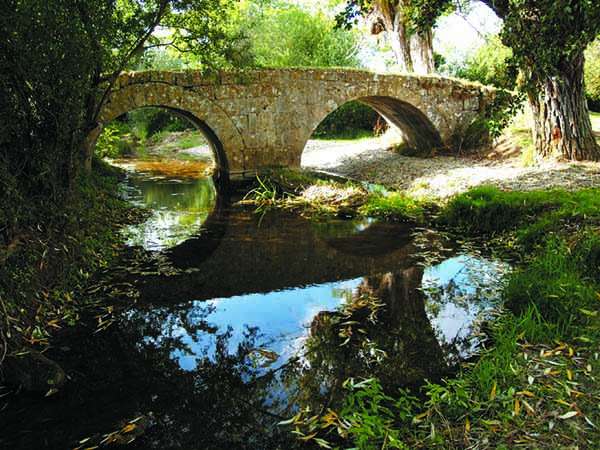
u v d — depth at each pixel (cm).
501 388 306
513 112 523
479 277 546
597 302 401
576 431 259
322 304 497
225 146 1238
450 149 1480
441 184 1035
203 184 1300
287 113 1284
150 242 733
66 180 509
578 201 668
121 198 1049
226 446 281
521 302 432
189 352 399
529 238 614
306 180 1132
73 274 517
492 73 1959
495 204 728
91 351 401
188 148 2236
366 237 750
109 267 609
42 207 456
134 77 1105
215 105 1208
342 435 278
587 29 435
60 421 306
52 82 443
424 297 505
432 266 601
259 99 1250
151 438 289
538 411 279
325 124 2266
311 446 279
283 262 639
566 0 416
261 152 1276
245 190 1165
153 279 572
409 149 1608
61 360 385
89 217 638
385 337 418
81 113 509
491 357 354
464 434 269
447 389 311
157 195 1139
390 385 340
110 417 311
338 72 1315
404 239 731
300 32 2616
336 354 390
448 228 769
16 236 399
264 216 910
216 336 429
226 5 820
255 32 2564
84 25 503
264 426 300
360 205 955
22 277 409
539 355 343
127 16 697
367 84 1356
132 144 2484
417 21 819
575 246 511
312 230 804
